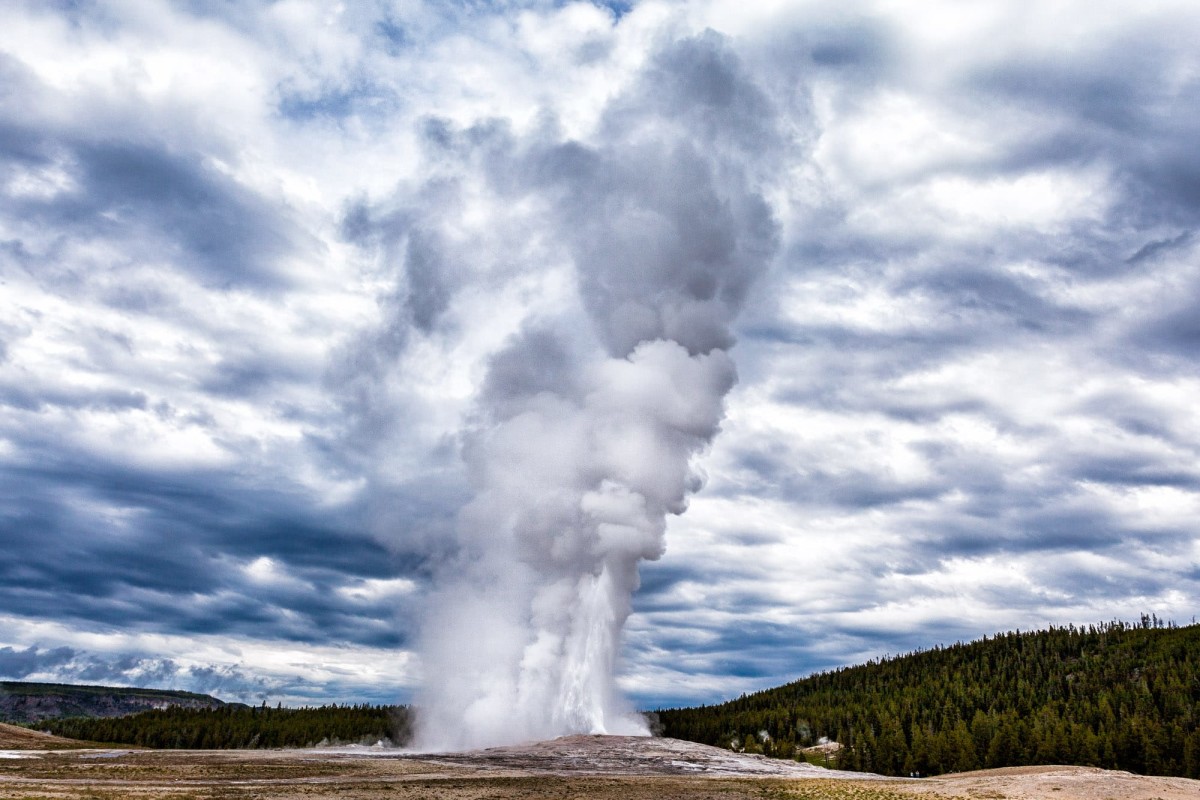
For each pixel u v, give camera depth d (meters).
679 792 59.06
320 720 172.62
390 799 51.72
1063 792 62.66
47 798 47.03
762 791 61.25
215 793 52.59
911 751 147.75
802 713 192.50
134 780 61.47
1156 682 177.25
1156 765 126.69
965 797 59.53
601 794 56.81
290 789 56.00
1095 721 154.38
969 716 173.50
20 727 129.88
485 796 54.38
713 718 193.25
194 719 180.62
